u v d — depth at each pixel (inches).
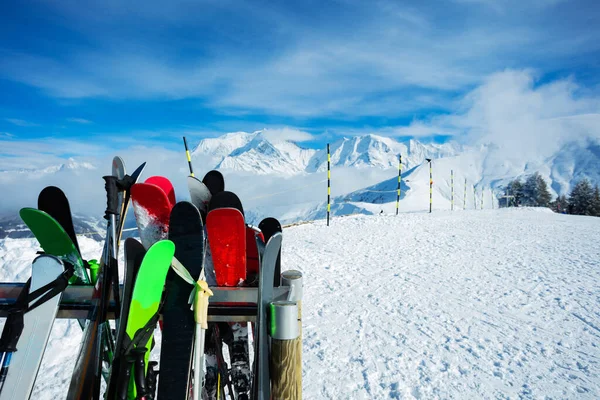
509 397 111.1
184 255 65.6
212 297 66.8
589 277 243.1
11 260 181.8
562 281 233.9
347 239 367.6
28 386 54.0
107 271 64.5
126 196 72.3
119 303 64.9
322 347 140.6
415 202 6318.9
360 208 6481.3
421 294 205.6
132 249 62.6
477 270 258.8
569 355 139.3
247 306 67.4
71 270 60.2
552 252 320.8
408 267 264.2
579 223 531.5
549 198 2608.3
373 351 137.9
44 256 57.6
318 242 349.4
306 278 231.5
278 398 57.0
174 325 62.6
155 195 72.1
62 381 112.0
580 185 2154.3
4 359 54.4
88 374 60.5
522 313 180.7
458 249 329.7
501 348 143.6
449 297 201.8
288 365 56.9
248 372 79.7
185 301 64.3
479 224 493.0
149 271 58.7
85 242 221.3
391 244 346.9
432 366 128.1
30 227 67.6
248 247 78.1
